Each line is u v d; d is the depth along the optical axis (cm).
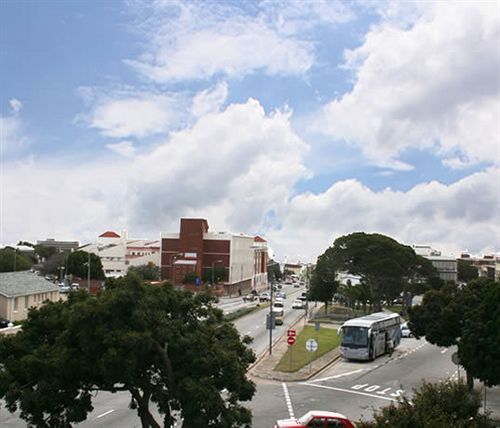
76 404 1641
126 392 3216
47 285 6912
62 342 1606
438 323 3706
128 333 1552
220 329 1819
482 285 3825
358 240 8731
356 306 10906
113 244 16812
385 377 4031
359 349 4734
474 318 2981
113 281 1823
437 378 4006
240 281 14212
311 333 6481
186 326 1733
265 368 4184
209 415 1617
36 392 1584
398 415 1659
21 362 1603
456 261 15688
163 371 1712
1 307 5934
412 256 8925
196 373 1641
